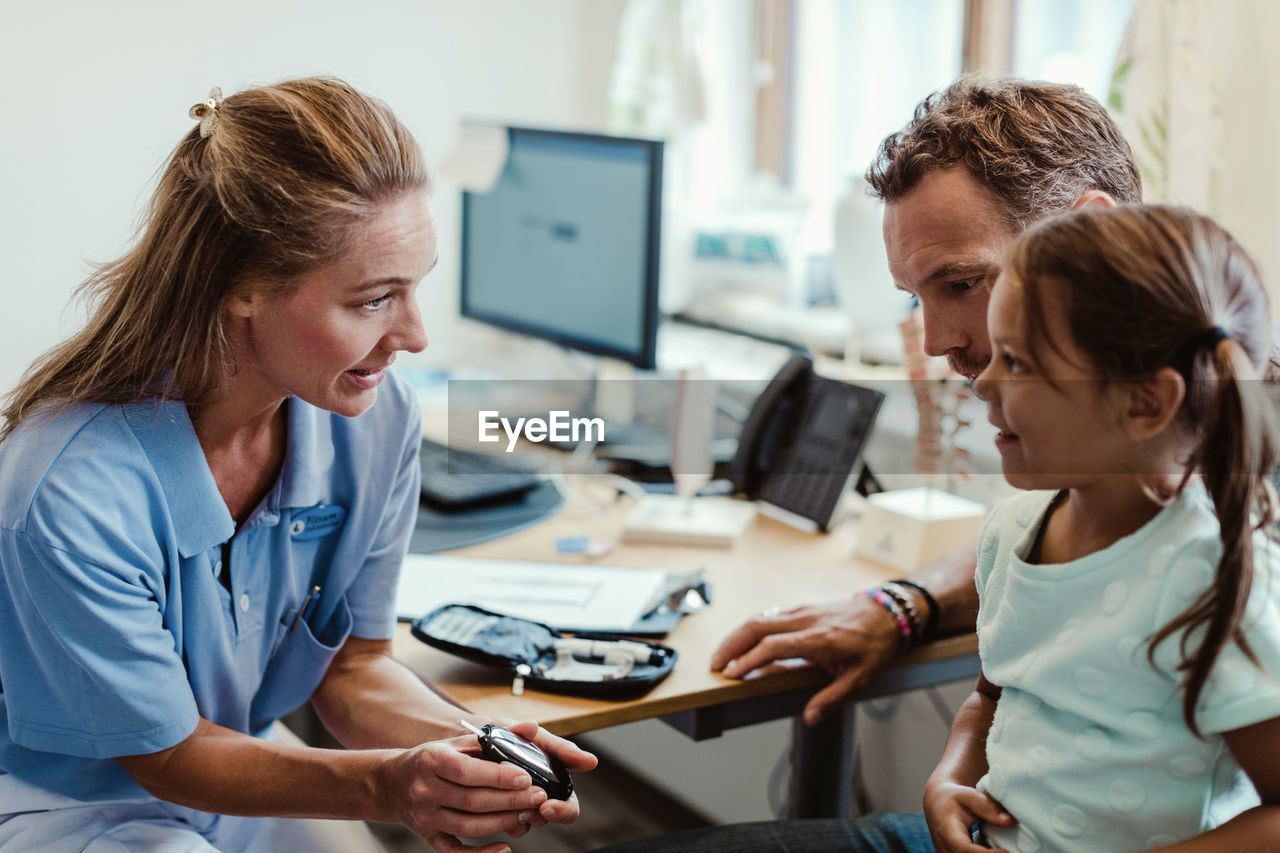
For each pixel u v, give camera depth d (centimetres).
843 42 240
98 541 93
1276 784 76
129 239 106
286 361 96
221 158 91
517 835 95
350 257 91
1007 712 90
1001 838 89
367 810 96
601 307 203
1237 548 75
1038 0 199
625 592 139
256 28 230
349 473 115
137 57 221
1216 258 77
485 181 219
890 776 199
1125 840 81
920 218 104
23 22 211
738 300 255
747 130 269
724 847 114
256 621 113
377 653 123
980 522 150
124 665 95
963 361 109
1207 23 134
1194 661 76
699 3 251
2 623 96
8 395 103
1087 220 79
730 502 173
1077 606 84
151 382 99
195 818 112
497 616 128
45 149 217
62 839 105
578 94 267
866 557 154
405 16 244
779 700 123
